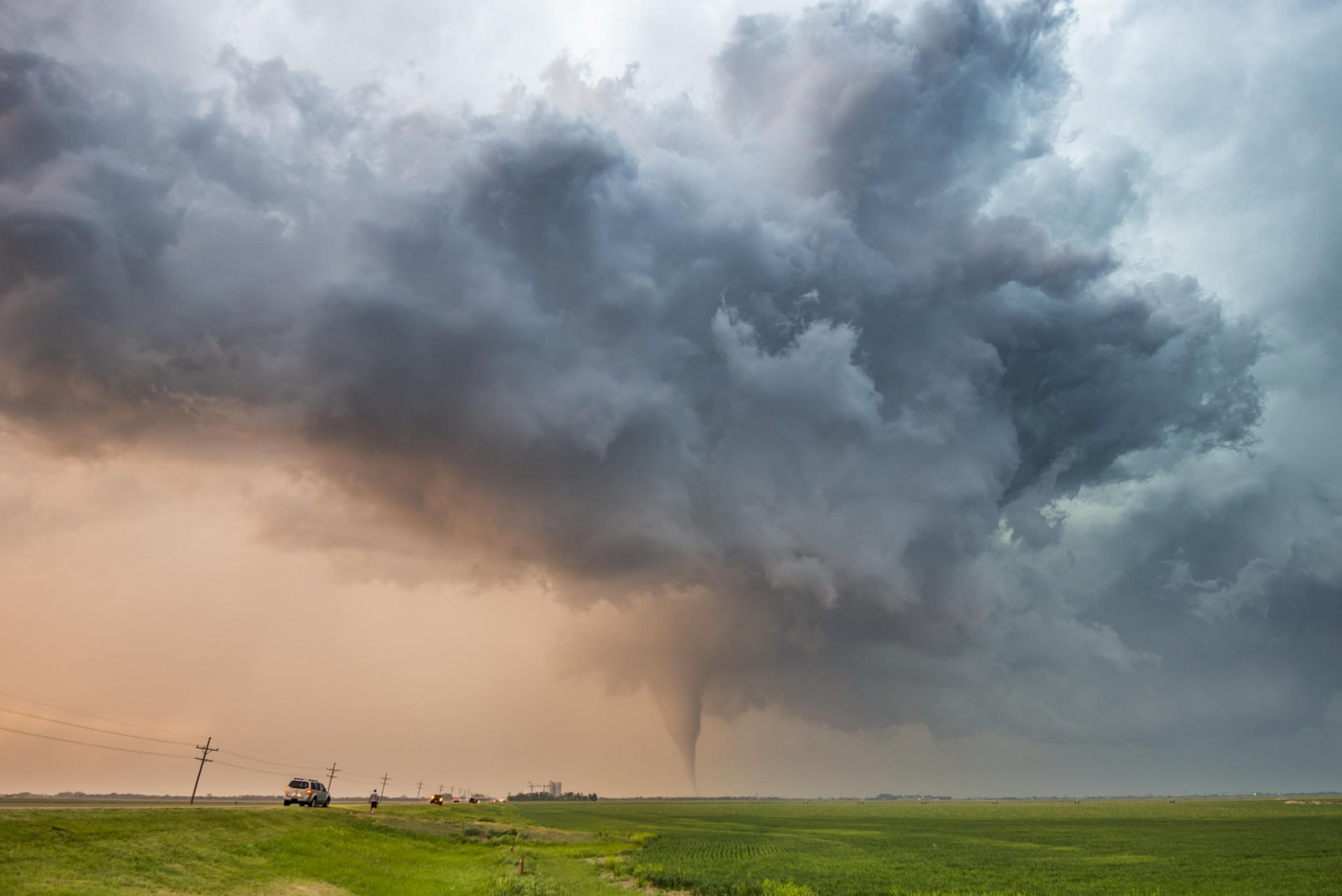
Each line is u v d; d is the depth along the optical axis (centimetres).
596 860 7838
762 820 18550
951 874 6738
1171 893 5550
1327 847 9362
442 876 5172
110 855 3684
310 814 7525
